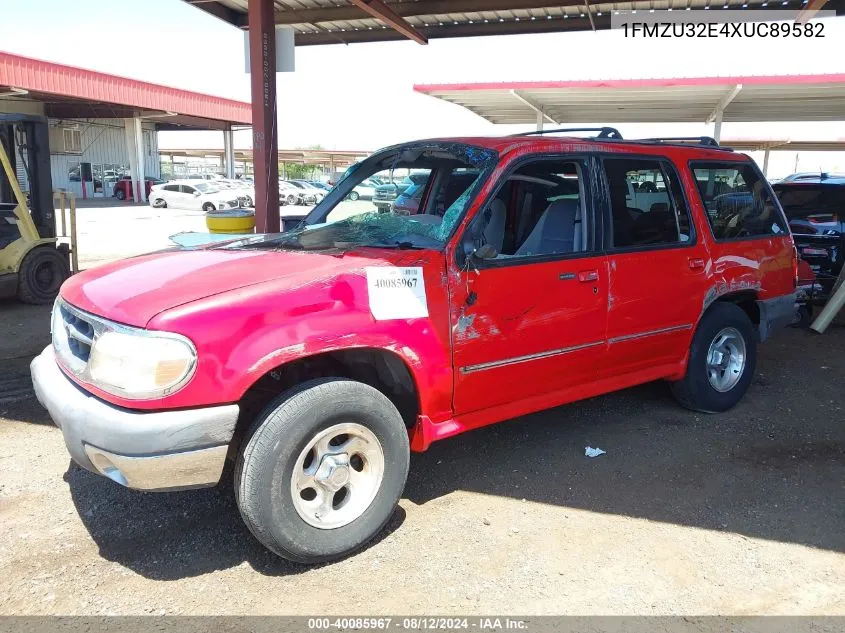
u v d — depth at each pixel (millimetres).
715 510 3705
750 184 5188
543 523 3547
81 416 2820
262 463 2863
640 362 4512
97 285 3283
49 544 3268
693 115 20234
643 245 4340
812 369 6391
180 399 2730
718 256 4766
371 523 3225
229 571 3088
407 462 3354
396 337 3213
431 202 4727
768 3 8883
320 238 3963
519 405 3898
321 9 9648
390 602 2887
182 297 2896
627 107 18562
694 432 4777
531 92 16312
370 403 3141
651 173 4496
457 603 2887
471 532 3453
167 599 2879
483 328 3541
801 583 3072
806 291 7781
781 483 4027
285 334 2910
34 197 9375
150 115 35844
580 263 3949
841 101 16531
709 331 4852
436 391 3414
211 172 57531
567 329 3926
